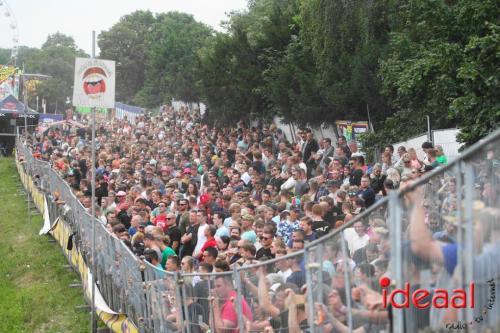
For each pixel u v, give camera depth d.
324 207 12.57
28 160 32.56
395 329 4.95
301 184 16.62
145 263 10.64
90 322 15.04
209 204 16.09
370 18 21.84
